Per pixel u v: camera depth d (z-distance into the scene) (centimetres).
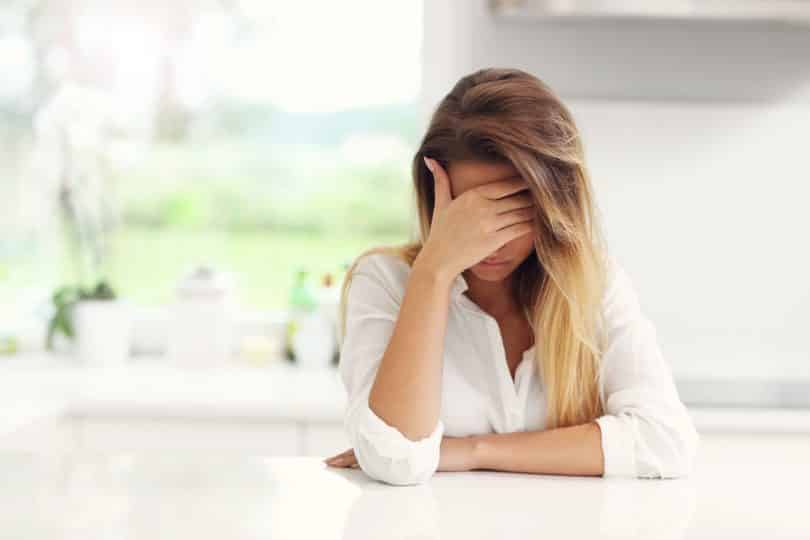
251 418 222
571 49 274
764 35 272
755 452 213
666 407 128
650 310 277
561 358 132
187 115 487
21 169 321
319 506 99
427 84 276
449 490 109
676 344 275
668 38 273
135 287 453
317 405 221
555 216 120
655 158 273
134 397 223
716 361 269
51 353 294
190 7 370
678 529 92
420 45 275
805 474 124
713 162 273
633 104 272
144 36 356
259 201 524
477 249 119
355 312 133
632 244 275
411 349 116
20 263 320
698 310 276
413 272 121
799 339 276
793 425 213
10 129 323
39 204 321
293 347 278
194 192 508
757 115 272
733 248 275
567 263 125
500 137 119
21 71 326
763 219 274
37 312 299
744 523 94
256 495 104
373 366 125
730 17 239
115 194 346
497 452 121
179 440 222
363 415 115
